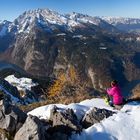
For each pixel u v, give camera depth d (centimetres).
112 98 1964
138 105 1923
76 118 1712
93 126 1598
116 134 1544
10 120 1469
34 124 1355
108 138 1516
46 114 1816
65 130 1566
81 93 3425
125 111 1820
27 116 1526
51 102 2830
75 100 2786
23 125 1385
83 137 1521
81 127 1592
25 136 1343
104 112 1728
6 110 1511
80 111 1814
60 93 3775
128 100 2025
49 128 1602
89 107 1897
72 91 3738
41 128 1386
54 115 1666
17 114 1488
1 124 1488
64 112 1697
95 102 2081
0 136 1462
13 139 1429
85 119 1692
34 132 1337
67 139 1465
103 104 2036
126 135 1540
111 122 1630
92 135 1531
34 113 1891
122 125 1605
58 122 1625
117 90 1934
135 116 1691
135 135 1541
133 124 1619
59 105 1930
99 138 1513
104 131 1559
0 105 1550
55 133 1467
